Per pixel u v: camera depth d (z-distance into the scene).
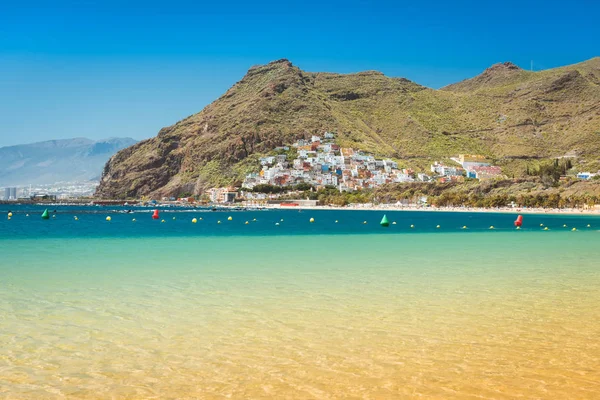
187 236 81.88
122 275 35.62
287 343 19.39
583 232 101.75
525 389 15.00
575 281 33.97
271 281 33.50
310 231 100.88
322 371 16.44
